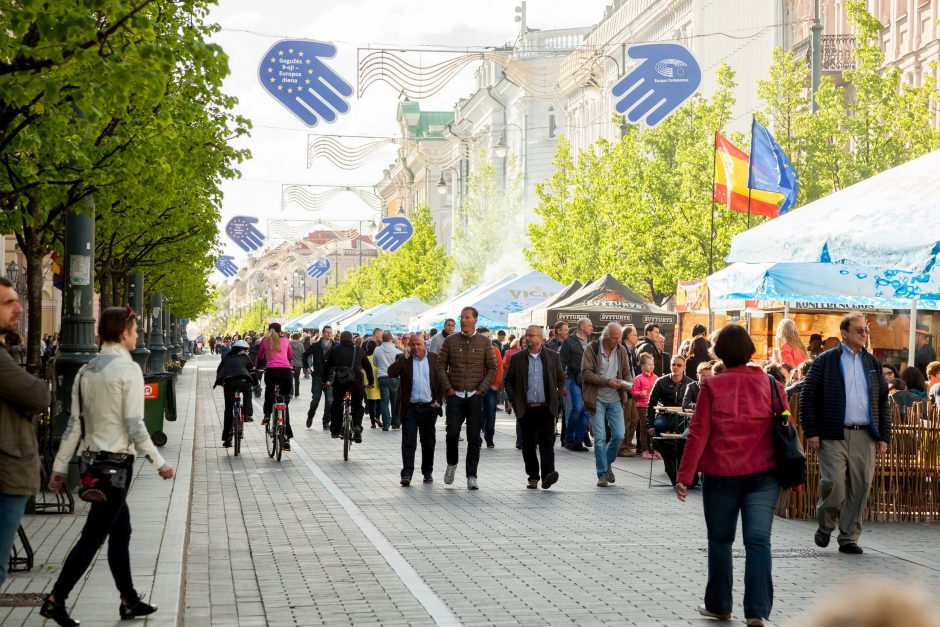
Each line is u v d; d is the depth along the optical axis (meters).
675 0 73.94
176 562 10.59
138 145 13.46
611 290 32.84
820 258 15.05
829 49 57.38
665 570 11.40
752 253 16.59
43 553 11.09
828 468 12.59
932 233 13.53
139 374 8.13
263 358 23.89
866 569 11.61
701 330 23.19
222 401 48.06
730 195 34.41
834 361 12.64
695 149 48.62
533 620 9.09
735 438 8.96
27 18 8.66
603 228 59.53
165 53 9.06
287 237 95.38
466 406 18.91
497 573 11.19
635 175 53.56
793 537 13.84
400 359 19.33
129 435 8.05
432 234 96.81
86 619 8.27
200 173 24.81
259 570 11.37
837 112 44.16
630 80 25.95
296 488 18.70
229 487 18.81
